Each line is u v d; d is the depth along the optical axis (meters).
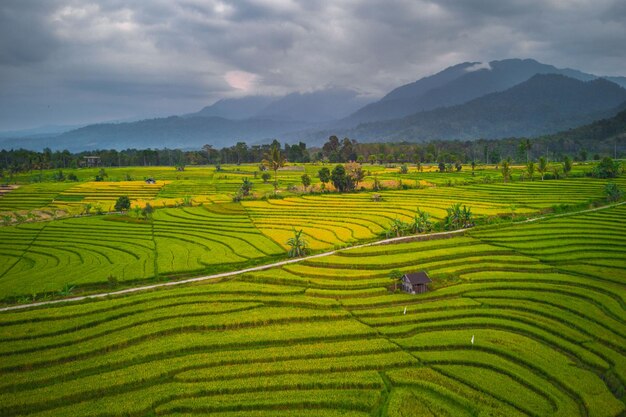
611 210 133.62
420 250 104.38
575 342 65.31
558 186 174.12
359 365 58.34
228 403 51.09
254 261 103.31
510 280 87.62
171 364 59.31
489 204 149.12
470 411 50.19
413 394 52.72
